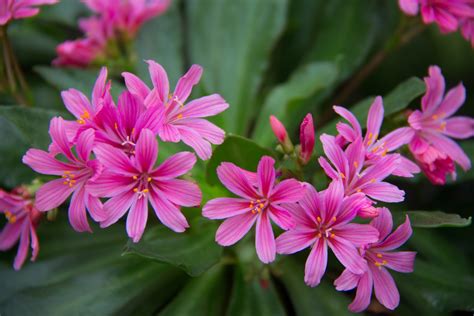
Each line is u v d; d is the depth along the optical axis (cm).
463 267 33
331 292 31
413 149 29
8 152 32
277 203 26
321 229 26
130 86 26
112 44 35
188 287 31
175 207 26
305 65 35
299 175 28
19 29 37
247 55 36
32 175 32
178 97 27
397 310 32
